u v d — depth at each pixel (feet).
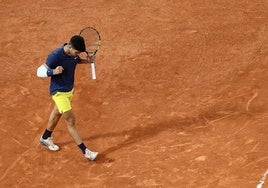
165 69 143.43
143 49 152.97
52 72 102.22
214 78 138.21
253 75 138.10
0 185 108.47
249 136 115.75
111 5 177.17
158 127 121.80
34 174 110.93
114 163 112.06
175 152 113.50
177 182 105.50
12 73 145.59
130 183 106.32
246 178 104.37
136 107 129.08
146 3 176.96
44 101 133.28
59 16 172.55
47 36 162.30
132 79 140.15
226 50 149.79
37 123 125.70
